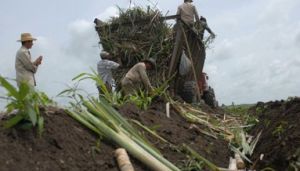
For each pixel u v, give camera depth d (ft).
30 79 25.48
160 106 23.43
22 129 10.49
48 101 12.82
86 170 10.70
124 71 31.50
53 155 10.43
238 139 21.61
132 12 31.37
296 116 20.03
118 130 13.29
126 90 27.58
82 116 13.20
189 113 25.30
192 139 19.07
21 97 9.96
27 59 25.48
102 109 13.92
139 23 31.22
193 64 37.06
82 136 12.23
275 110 28.30
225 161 18.51
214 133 22.62
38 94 11.50
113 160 11.86
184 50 33.17
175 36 30.58
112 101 18.29
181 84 34.91
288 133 17.57
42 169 9.64
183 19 32.86
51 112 12.50
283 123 20.04
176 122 21.39
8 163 9.14
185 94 35.60
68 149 11.06
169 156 14.90
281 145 16.53
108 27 31.71
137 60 31.24
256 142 20.88
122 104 18.93
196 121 23.84
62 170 10.08
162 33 30.89
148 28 31.04
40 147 10.38
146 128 16.06
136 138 13.70
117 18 31.65
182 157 15.24
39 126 10.41
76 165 10.62
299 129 17.07
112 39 31.53
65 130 11.85
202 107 33.50
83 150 11.55
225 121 28.12
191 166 14.35
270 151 17.56
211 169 14.73
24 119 10.50
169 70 30.27
